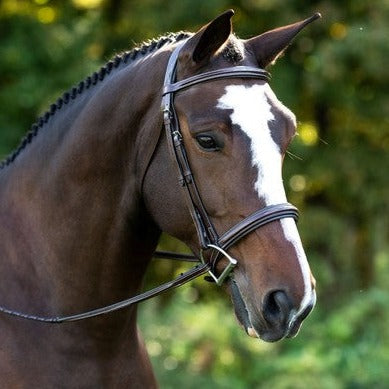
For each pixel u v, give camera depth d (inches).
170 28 797.2
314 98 828.6
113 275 261.6
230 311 784.3
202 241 241.9
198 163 241.1
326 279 816.9
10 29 773.9
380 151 854.5
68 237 261.3
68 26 785.6
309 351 703.1
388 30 783.7
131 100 257.4
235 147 235.3
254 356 730.8
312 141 855.1
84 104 267.1
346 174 840.3
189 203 243.4
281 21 804.6
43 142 271.1
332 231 840.3
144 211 260.1
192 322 743.1
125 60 272.4
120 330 262.1
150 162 252.4
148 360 278.8
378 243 871.7
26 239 266.7
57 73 765.9
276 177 234.2
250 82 243.4
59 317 259.8
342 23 817.5
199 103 241.1
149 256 269.1
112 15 826.2
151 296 253.3
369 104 823.7
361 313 726.5
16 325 259.6
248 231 233.3
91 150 259.9
